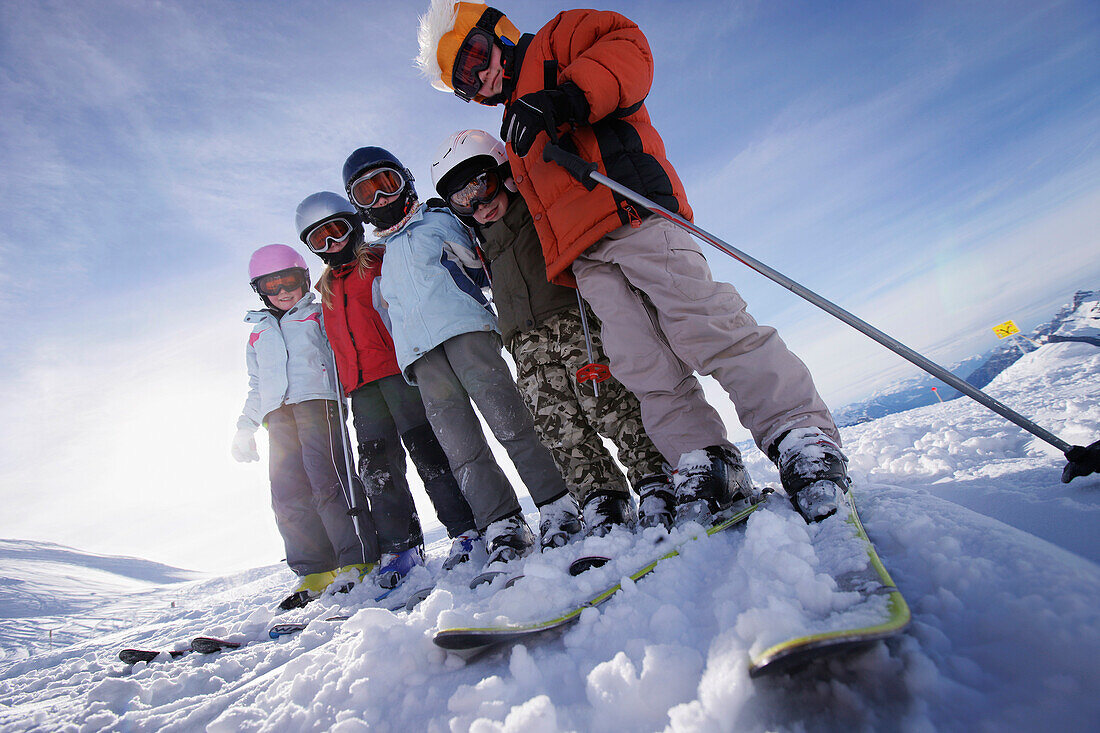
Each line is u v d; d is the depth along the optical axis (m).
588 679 0.87
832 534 1.15
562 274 2.04
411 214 2.79
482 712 0.89
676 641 0.94
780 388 1.58
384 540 3.00
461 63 2.13
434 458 2.84
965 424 3.35
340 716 1.09
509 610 1.27
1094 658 0.63
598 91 1.73
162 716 1.48
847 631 0.69
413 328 2.60
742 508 1.72
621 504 2.25
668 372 1.82
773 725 0.68
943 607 0.82
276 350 3.51
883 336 1.44
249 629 2.46
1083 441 2.11
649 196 1.83
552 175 1.95
